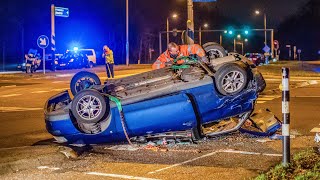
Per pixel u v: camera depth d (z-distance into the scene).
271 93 21.73
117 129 10.12
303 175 6.93
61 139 10.52
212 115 10.09
